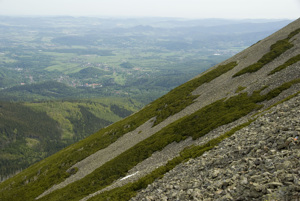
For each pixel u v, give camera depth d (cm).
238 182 1315
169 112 6800
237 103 4378
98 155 6931
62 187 6034
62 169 7419
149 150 4606
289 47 6719
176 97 7919
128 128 7769
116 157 5409
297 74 4088
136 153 4856
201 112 4928
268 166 1296
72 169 6919
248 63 7406
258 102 3947
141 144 5172
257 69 6181
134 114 10081
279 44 7400
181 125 4853
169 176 2400
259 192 1123
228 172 1527
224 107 4541
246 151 1744
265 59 6550
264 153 1532
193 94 7475
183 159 2781
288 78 4156
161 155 4169
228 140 2405
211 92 6556
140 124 7512
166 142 4491
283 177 1109
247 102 4116
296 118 1834
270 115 2416
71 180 6241
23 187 7756
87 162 6875
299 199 928
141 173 3338
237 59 8938
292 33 7981
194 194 1495
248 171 1393
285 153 1330
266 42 8744
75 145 10438
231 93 5284
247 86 5216
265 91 4222
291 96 3077
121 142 6875
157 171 2759
